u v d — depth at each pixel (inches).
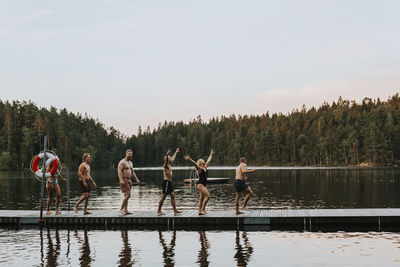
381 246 413.7
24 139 4276.6
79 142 5108.3
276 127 5723.4
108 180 2177.7
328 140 4943.4
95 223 569.6
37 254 395.9
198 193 1248.8
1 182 1956.2
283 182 1732.3
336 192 1189.1
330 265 342.0
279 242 442.0
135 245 436.5
